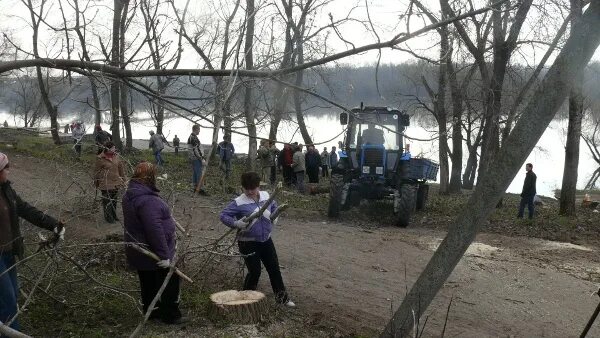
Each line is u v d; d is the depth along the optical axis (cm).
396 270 913
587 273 1009
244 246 631
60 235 476
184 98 459
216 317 573
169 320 552
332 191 1385
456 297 804
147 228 512
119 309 585
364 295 761
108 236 763
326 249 1016
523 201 1631
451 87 2220
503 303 801
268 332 561
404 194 1345
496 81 1661
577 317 774
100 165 822
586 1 723
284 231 1158
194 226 1041
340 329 609
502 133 1627
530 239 1309
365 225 1350
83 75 452
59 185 688
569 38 400
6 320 430
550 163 5834
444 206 1795
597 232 1473
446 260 425
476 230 421
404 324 432
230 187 1572
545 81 404
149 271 533
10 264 458
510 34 1612
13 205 458
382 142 1448
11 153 1639
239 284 711
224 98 433
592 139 4656
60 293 602
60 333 516
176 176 1855
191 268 745
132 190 524
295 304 678
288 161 2073
